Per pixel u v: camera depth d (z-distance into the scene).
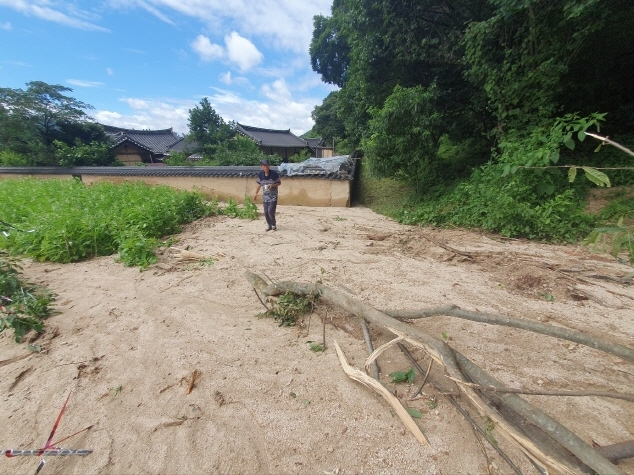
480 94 8.66
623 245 1.49
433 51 8.26
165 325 2.94
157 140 33.62
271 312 3.04
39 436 1.78
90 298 3.50
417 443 1.69
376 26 8.90
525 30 6.55
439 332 2.72
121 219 5.59
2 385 2.17
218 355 2.48
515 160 6.11
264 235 6.38
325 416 1.88
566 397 1.98
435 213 7.06
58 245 4.68
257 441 1.74
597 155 7.15
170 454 1.67
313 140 38.44
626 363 2.30
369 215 9.03
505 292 3.54
